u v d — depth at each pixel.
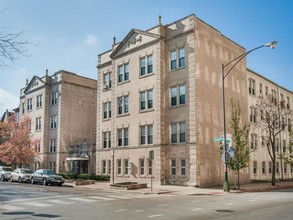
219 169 31.02
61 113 48.31
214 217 12.05
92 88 52.72
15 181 38.78
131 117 34.97
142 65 34.75
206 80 31.23
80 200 18.20
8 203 16.73
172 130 31.39
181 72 31.14
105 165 38.56
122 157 35.34
